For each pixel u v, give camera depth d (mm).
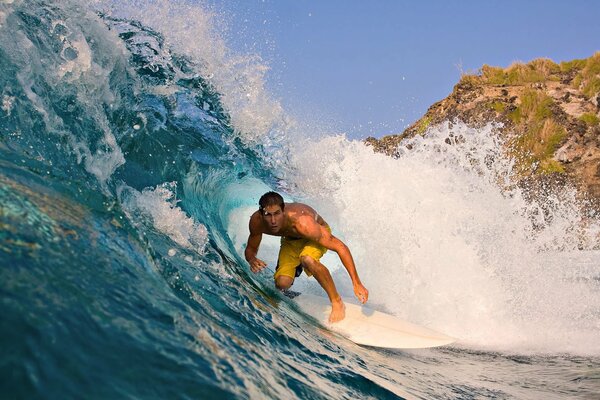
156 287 2381
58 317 1624
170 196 4664
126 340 1784
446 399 3250
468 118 19062
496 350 4641
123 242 2514
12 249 1820
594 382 3846
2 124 3375
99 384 1492
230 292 3617
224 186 5977
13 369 1318
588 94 18031
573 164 16500
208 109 6297
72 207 2479
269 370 2473
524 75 19953
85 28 4457
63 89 4027
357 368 3357
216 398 1787
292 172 7023
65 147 3787
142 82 5371
